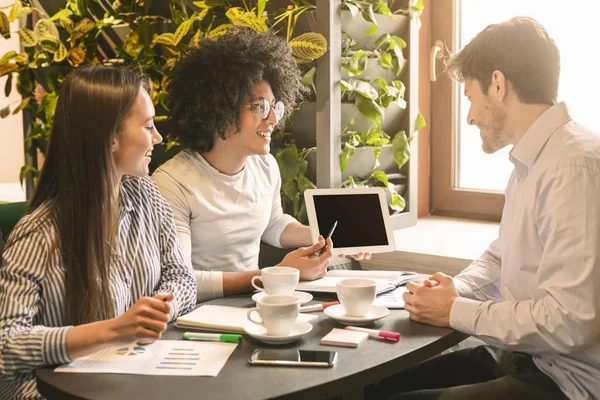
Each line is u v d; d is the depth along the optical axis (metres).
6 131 3.71
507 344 1.51
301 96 2.31
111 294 1.55
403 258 2.46
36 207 1.54
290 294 1.70
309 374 1.27
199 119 2.01
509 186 1.76
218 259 2.09
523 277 1.61
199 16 2.56
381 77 2.61
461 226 2.83
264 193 2.19
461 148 2.98
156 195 1.79
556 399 1.53
